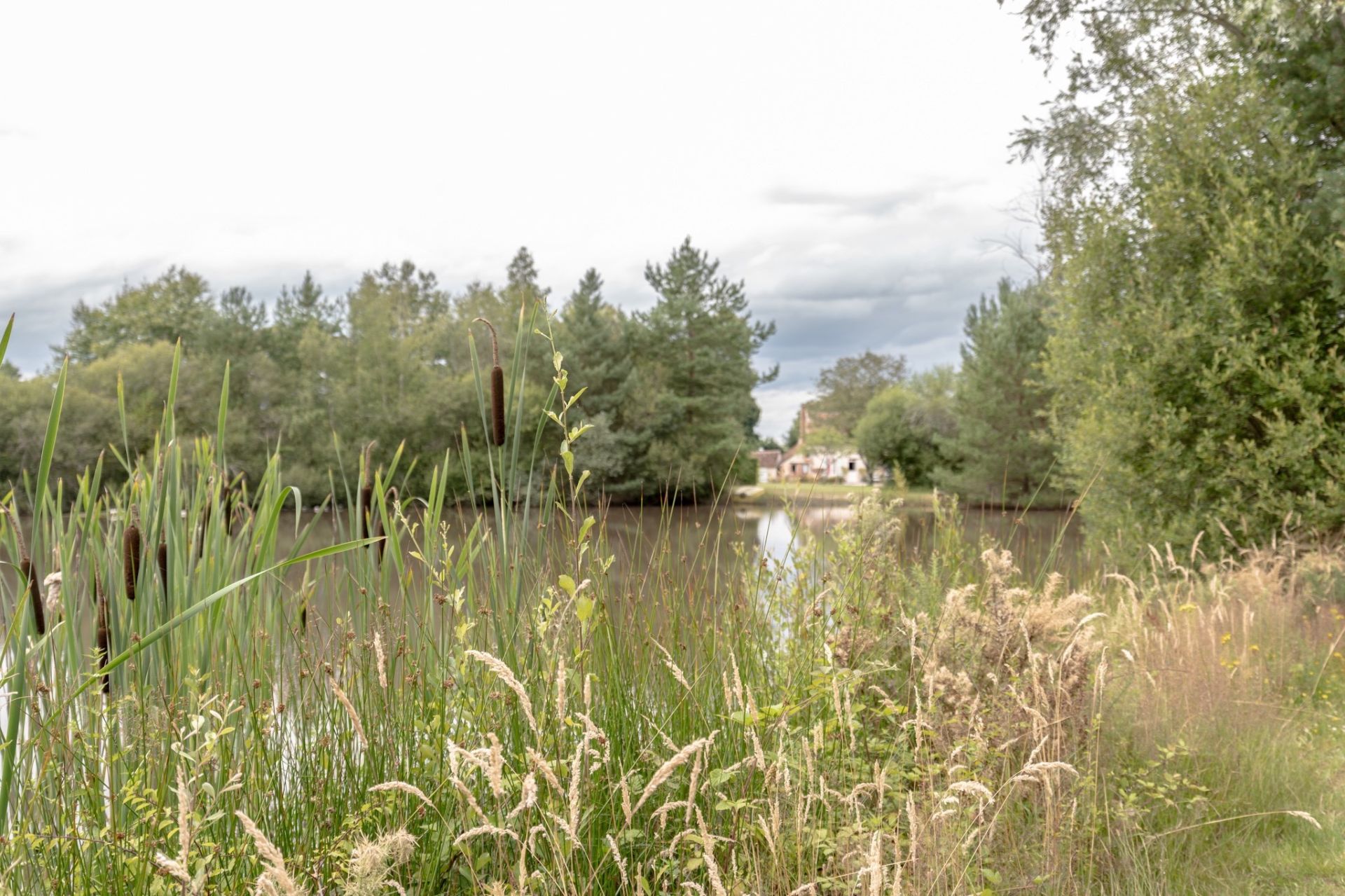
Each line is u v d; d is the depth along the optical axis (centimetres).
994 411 3180
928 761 300
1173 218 1214
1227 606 688
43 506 288
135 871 222
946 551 533
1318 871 347
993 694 367
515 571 309
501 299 5250
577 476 317
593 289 4238
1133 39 1515
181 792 188
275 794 262
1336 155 1176
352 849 221
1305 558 880
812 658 362
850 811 286
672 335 4406
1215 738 449
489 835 260
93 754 255
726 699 295
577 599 269
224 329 4988
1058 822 316
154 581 276
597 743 260
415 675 289
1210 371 1118
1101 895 312
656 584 370
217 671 287
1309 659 648
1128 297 1277
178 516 282
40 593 264
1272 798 416
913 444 4838
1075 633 388
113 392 3831
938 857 255
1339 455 1016
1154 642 546
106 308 5775
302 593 303
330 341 4816
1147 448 1212
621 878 263
